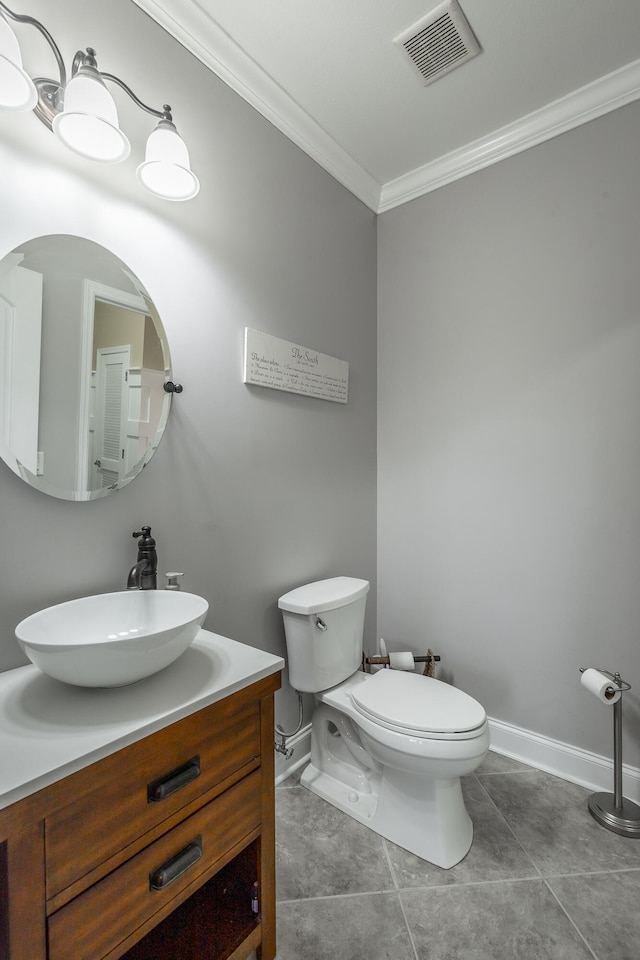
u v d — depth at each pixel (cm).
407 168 218
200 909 108
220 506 156
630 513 167
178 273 140
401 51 155
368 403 231
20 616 106
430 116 186
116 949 75
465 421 208
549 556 184
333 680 171
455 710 141
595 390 174
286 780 177
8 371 103
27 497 107
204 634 126
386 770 151
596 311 174
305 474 193
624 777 167
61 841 68
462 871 134
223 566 157
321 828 152
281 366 178
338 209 210
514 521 193
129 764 76
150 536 130
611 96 169
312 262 195
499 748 196
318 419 199
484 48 155
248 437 166
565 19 144
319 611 163
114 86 121
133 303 128
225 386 157
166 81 136
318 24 144
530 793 169
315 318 196
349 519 218
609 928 117
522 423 191
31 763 67
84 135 105
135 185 128
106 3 120
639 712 165
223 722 93
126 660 81
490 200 201
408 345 227
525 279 191
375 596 234
